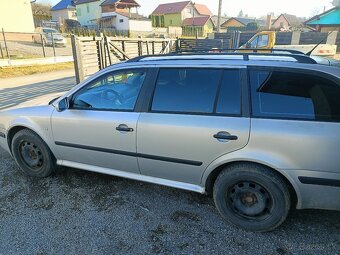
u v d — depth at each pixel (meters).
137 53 9.93
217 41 20.25
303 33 22.55
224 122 2.55
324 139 2.26
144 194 3.32
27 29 28.53
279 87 2.47
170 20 62.62
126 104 3.05
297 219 2.82
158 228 2.75
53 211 3.03
